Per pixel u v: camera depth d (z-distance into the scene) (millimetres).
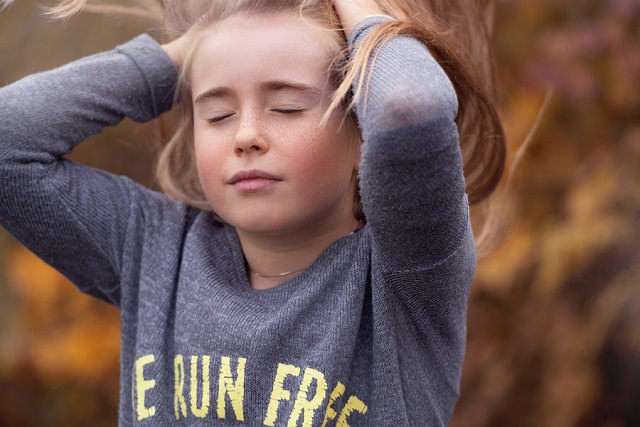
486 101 1942
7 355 3871
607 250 3424
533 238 3463
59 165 1886
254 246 1805
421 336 1745
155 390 1771
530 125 3457
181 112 1975
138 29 3580
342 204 1772
